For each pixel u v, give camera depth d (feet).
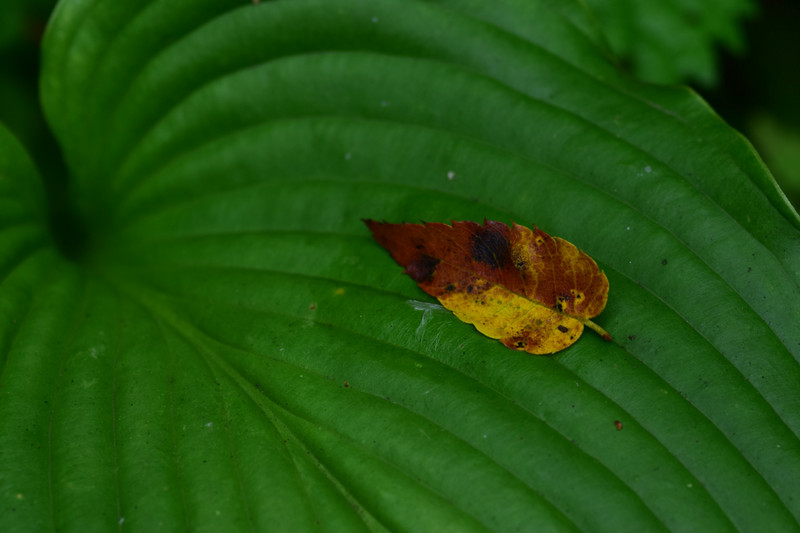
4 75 2.00
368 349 1.70
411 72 1.77
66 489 1.65
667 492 1.64
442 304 1.71
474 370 1.68
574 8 1.76
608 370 1.68
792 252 1.69
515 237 1.70
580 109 1.75
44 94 1.83
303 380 1.70
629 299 1.69
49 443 1.67
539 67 1.76
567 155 1.74
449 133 1.76
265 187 1.80
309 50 1.79
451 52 1.77
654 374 1.68
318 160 1.79
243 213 1.80
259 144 1.81
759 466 1.65
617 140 1.73
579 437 1.66
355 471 1.66
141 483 1.66
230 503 1.65
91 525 1.64
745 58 2.07
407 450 1.66
